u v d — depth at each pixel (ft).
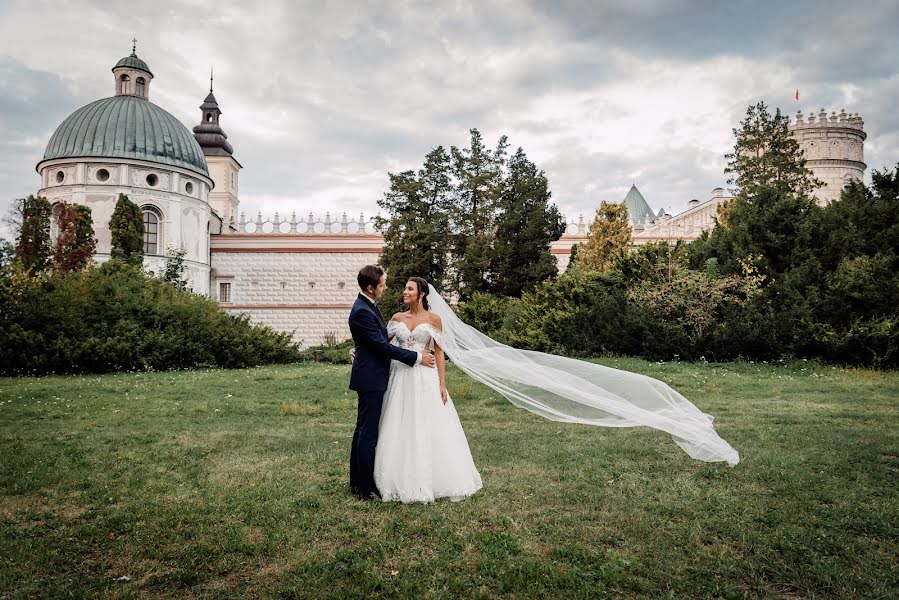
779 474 19.58
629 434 27.12
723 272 68.95
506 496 17.65
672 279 67.31
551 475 19.97
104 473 20.88
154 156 143.64
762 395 38.58
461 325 20.26
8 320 63.62
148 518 15.89
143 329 69.77
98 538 14.52
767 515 15.76
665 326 62.08
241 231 166.61
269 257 159.33
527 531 14.83
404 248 117.70
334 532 14.84
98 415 34.30
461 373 52.44
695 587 11.89
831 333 55.62
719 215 122.01
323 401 39.91
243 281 158.81
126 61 155.12
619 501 17.13
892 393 38.70
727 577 12.34
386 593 11.65
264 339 80.79
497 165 123.54
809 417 30.55
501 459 22.26
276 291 158.61
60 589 11.80
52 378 58.54
